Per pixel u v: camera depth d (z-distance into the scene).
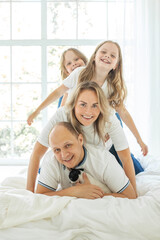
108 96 1.79
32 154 1.45
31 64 3.32
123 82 1.82
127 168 1.41
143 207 1.08
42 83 3.28
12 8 3.26
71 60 2.28
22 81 3.35
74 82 1.86
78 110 1.28
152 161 1.80
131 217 1.05
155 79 3.01
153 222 1.05
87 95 1.26
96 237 1.04
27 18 3.28
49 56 3.29
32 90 3.35
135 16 2.96
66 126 1.21
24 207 1.09
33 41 3.23
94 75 1.75
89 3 3.22
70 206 1.09
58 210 1.09
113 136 1.45
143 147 1.87
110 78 1.78
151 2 2.94
